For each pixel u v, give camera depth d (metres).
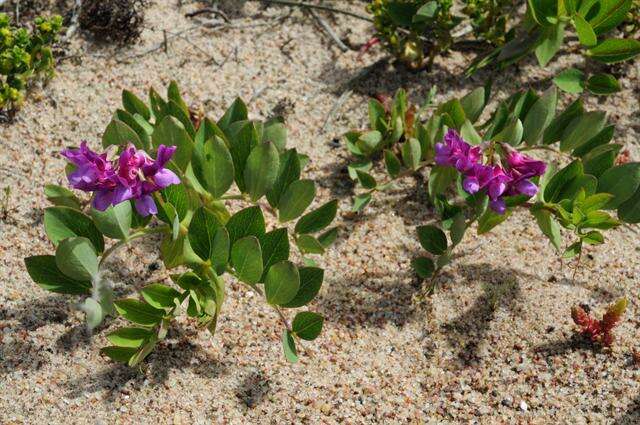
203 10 0.98
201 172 0.77
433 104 0.94
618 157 0.90
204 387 0.77
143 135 0.79
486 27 0.95
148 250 0.84
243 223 0.75
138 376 0.77
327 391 0.78
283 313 0.81
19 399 0.76
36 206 0.85
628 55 0.88
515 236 0.86
